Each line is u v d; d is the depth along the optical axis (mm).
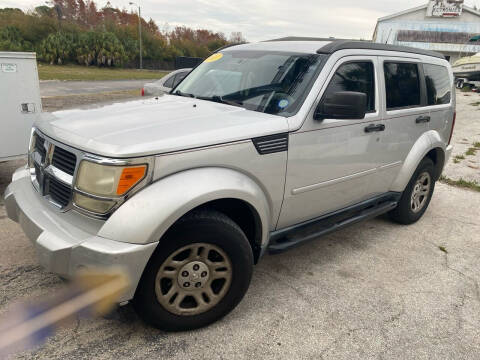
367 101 3605
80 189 2352
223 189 2498
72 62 40938
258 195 2760
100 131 2480
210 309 2717
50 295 2975
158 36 53031
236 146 2623
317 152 3135
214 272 2658
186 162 2424
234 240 2623
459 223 5027
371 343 2742
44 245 2311
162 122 2656
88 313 2791
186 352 2537
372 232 4594
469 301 3326
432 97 4523
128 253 2221
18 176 3115
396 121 3908
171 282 2541
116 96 15758
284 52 3520
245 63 3621
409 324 2973
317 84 3117
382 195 4188
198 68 4133
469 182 6672
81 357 2432
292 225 3283
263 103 3143
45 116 3047
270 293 3236
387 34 39719
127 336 2633
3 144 4664
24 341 2516
